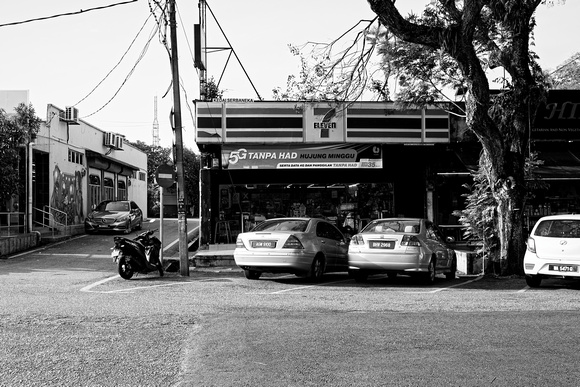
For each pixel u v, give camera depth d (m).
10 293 11.01
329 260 14.48
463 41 14.02
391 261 13.30
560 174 20.17
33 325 7.66
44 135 28.38
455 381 5.29
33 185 28.84
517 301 10.44
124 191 44.25
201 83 22.84
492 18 16.19
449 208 22.42
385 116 20.97
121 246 14.38
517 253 15.33
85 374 5.52
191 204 65.38
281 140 20.77
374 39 16.55
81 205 34.09
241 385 5.19
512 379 5.35
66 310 8.87
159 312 8.76
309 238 13.81
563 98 21.66
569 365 5.80
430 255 13.48
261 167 20.84
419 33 14.16
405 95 17.48
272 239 13.47
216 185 22.92
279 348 6.46
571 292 11.88
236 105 20.69
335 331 7.34
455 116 21.28
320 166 20.94
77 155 33.47
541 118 21.72
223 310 9.02
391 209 23.27
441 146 21.98
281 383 5.24
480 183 16.83
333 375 5.47
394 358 6.06
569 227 12.45
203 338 6.95
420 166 23.14
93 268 17.31
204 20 23.02
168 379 5.37
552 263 12.31
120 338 6.95
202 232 21.59
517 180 15.34
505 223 15.38
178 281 13.90
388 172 23.31
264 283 13.49
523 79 15.47
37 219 28.95
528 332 7.32
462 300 10.54
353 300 10.47
